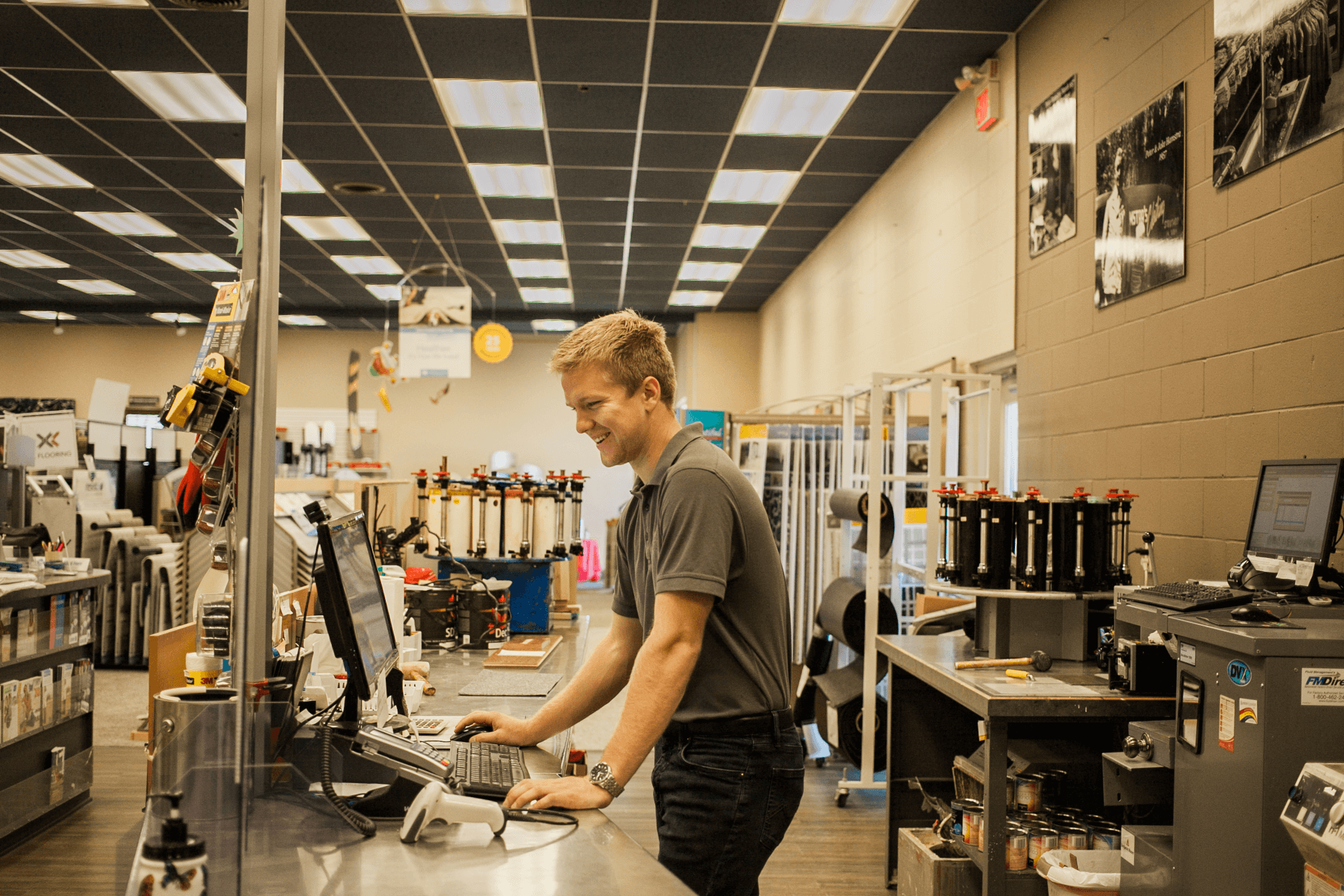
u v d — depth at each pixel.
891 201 7.27
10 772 3.82
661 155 7.07
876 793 4.71
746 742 1.67
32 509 7.12
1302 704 1.88
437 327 9.47
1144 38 3.73
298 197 8.24
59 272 11.47
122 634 7.32
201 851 1.07
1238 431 3.14
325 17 4.96
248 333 1.67
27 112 6.37
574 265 10.93
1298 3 2.84
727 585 1.67
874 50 5.27
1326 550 2.31
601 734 5.64
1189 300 3.42
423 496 4.56
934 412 4.59
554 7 4.85
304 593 2.91
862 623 4.60
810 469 5.96
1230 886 1.96
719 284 11.86
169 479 8.57
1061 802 3.10
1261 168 3.02
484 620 3.77
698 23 5.00
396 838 1.40
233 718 1.18
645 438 1.75
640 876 1.26
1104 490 4.04
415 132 6.64
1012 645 3.34
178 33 5.23
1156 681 2.68
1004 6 4.71
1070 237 4.35
